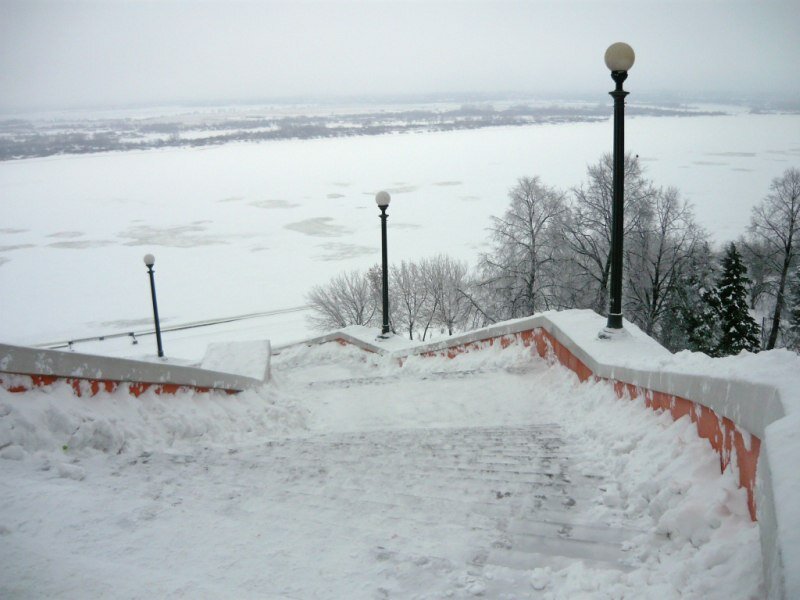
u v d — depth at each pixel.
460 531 4.03
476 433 6.97
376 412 9.69
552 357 10.36
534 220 33.62
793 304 38.00
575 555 3.69
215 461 5.73
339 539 3.91
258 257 80.25
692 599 2.86
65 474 5.03
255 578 3.44
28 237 99.50
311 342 19.47
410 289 42.19
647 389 6.10
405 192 126.69
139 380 7.55
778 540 2.22
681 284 31.81
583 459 5.52
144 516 4.20
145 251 87.50
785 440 2.77
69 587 3.13
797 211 36.12
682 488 4.07
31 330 55.75
